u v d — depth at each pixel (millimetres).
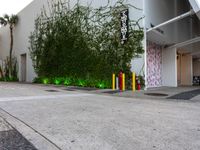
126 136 3570
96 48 16062
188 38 22297
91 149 2973
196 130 3945
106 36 15328
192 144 3186
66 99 8523
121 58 14133
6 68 36062
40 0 24516
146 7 13422
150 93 10719
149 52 15703
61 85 18734
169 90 12656
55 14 21422
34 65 24891
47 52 22141
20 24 31109
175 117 5082
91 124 4367
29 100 8062
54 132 3785
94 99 8617
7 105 6762
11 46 32500
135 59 13406
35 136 3545
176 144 3186
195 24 24688
